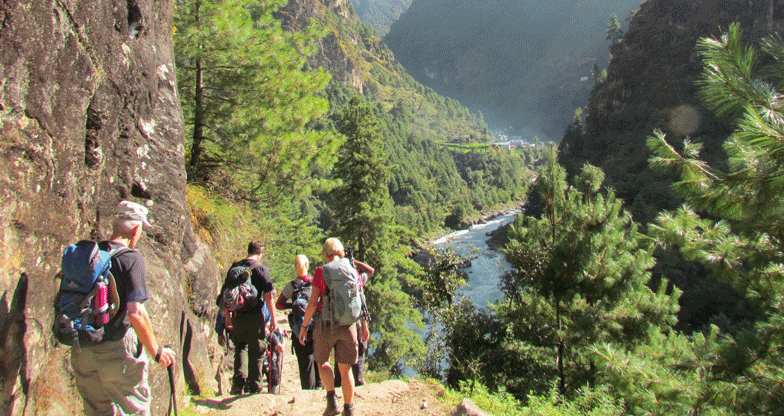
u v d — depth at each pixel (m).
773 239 4.73
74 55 3.49
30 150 3.01
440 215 128.12
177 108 6.17
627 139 115.62
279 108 11.03
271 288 5.23
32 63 2.99
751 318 37.06
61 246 3.37
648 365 5.68
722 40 3.89
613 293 11.15
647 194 71.50
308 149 11.10
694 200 4.77
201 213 8.76
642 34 130.75
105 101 4.03
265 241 15.48
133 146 4.87
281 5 11.92
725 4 118.75
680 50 121.44
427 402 5.05
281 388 6.69
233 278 5.01
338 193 24.25
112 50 4.17
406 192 137.00
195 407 4.64
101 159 4.02
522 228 13.05
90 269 2.67
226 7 10.65
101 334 2.69
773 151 3.90
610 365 5.82
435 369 13.26
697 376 5.17
